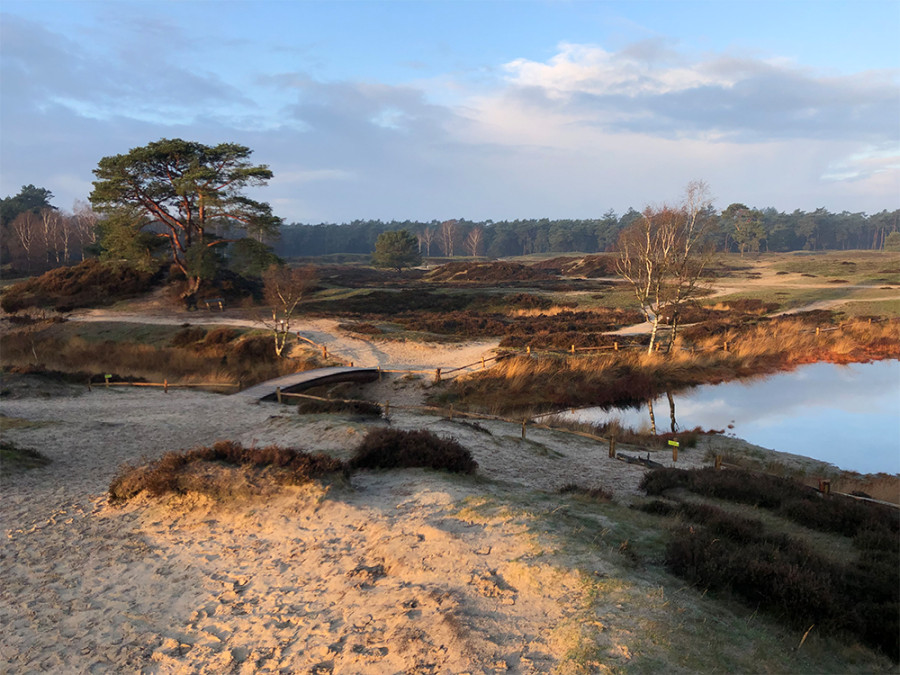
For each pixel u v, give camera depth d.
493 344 34.53
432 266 126.12
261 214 47.19
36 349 34.88
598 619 4.88
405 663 4.55
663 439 19.14
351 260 146.75
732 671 4.28
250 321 41.12
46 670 5.25
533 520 7.40
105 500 10.55
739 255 124.38
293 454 10.68
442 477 10.34
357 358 31.02
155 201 47.28
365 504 9.04
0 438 15.56
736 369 30.08
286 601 6.14
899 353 32.41
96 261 57.25
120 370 29.91
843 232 176.75
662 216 31.33
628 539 7.11
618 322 41.06
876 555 7.51
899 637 5.27
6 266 88.75
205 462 10.78
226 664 5.06
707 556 6.27
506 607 5.29
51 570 7.61
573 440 17.59
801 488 11.24
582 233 183.50
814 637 5.25
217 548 7.90
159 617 6.15
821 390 26.50
